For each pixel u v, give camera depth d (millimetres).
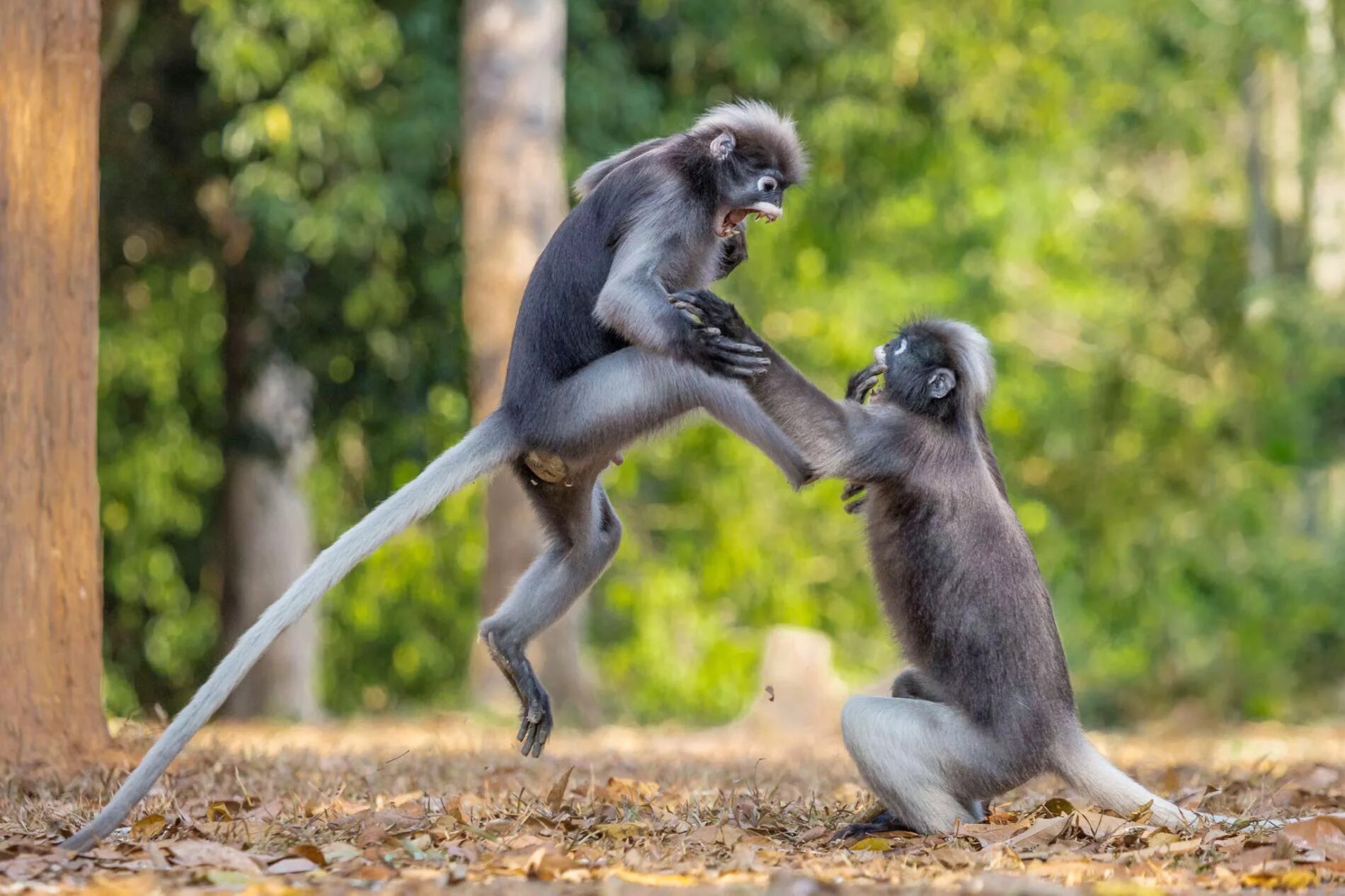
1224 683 28656
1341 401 32750
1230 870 8062
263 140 23656
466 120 22578
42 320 12375
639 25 26328
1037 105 29984
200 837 9078
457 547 31859
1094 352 34281
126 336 26516
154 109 24938
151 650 31703
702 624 30562
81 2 12672
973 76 28656
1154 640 31875
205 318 27531
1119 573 33062
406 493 9320
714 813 10031
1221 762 15719
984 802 9531
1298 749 19328
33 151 12328
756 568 30484
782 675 21500
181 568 31875
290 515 28406
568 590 10320
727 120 10055
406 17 24641
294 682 28250
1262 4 32312
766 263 29234
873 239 30859
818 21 27578
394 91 25312
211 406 28391
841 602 31844
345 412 26969
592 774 12008
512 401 9828
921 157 29141
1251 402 32938
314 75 23547
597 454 9695
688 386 9609
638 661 30562
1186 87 34344
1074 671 32156
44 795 10891
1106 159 37125
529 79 22375
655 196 9781
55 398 12438
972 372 9406
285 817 9820
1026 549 9305
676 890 7312
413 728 21188
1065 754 9141
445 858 8273
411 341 26562
